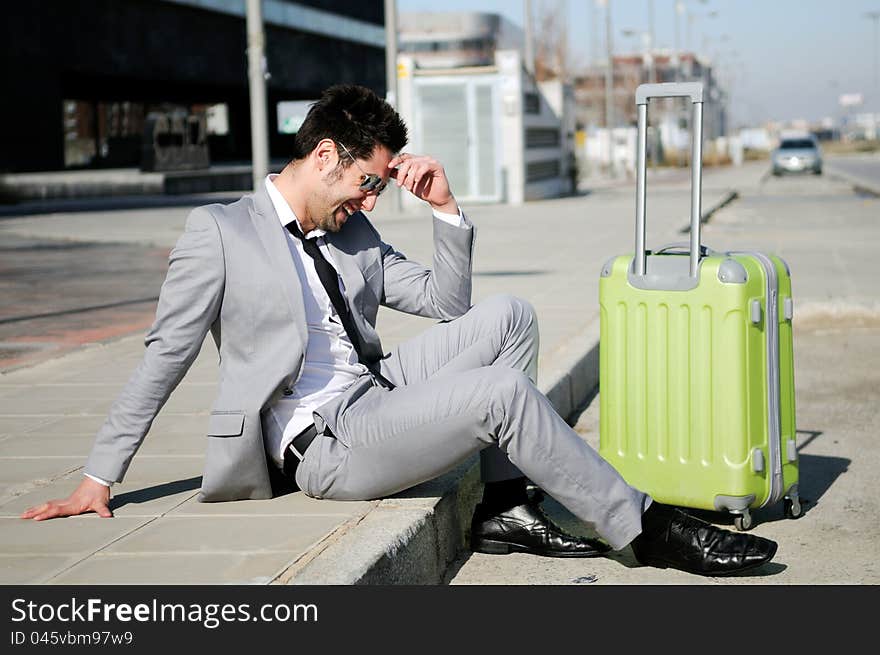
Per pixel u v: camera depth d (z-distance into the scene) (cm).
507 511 349
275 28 3716
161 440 428
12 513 331
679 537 321
